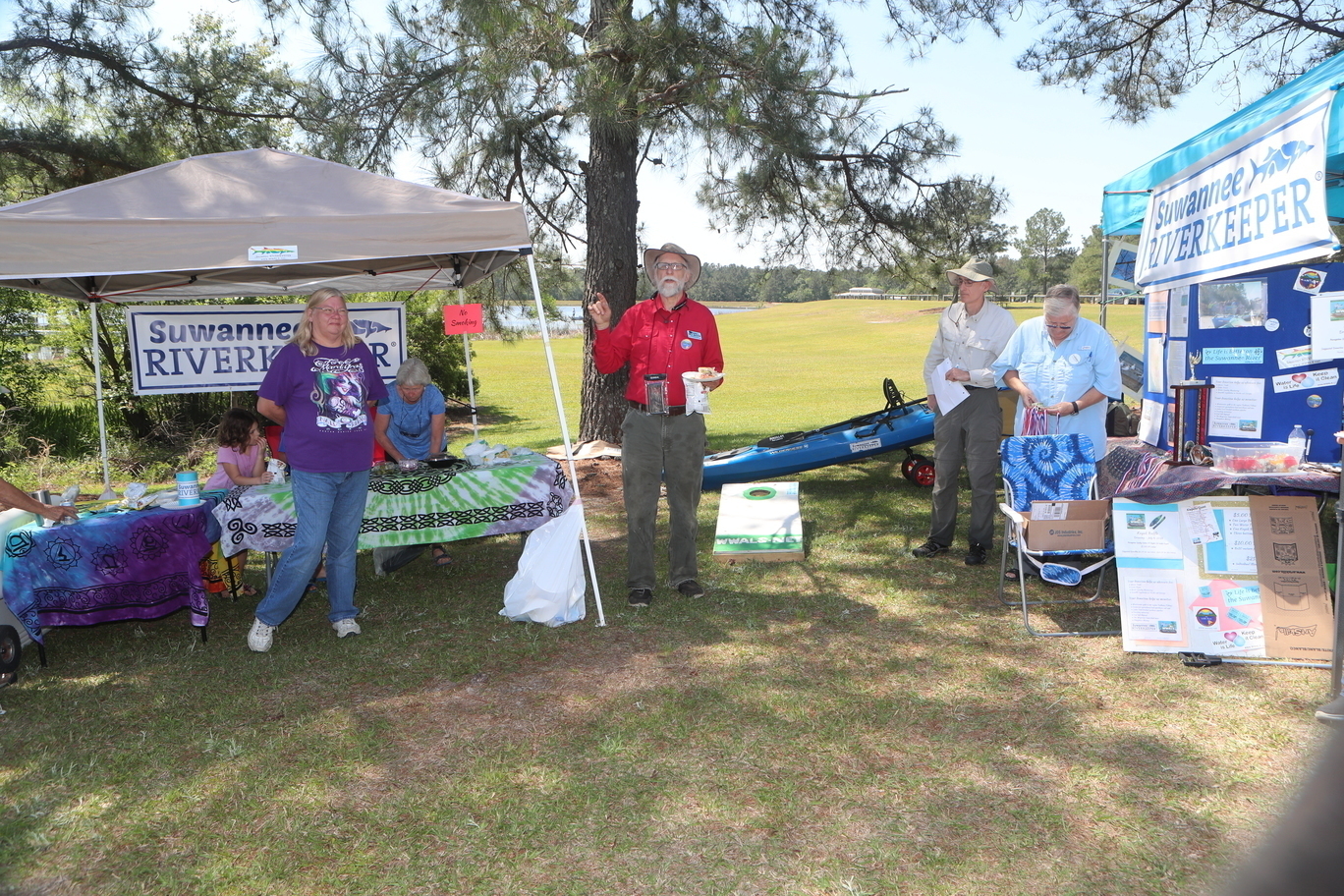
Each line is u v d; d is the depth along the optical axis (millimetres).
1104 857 2963
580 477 9672
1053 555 5711
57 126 11859
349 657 4867
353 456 4953
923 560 6391
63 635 5320
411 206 4965
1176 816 3170
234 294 7410
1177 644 4555
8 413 14188
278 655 4918
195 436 14641
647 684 4438
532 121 9852
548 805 3377
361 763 3721
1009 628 5043
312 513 4875
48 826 3295
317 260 4762
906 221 10906
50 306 14492
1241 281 4637
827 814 3268
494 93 9117
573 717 4098
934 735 3832
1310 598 4453
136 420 14898
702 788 3467
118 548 4871
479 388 22188
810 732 3893
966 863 2963
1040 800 3314
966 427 6164
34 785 3588
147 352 6887
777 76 8539
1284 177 3965
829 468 10344
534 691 4398
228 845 3172
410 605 5699
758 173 9719
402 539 5430
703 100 8336
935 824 3186
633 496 5516
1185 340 4969
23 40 11086
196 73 12039
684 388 5457
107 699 4406
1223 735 3732
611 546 7129
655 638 5047
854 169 10875
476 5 7871
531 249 5129
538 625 5293
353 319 7371
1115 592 5547
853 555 6582
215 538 5312
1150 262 5414
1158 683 4254
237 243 4676
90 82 11758
